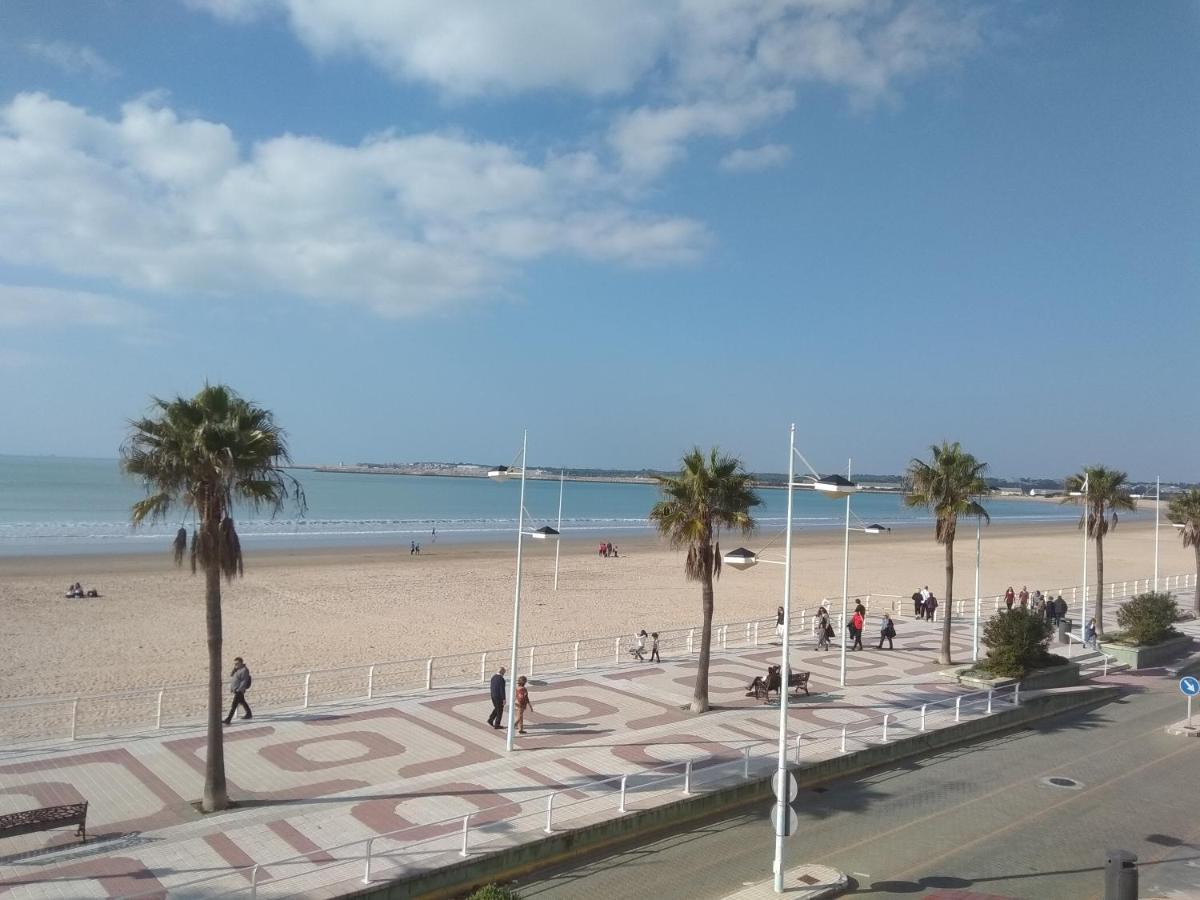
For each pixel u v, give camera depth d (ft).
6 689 89.45
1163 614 124.26
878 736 76.59
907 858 53.78
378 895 45.47
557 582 191.83
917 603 150.51
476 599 163.32
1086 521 140.36
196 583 169.37
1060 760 75.56
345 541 279.28
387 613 144.36
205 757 65.98
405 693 87.10
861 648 119.55
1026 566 266.77
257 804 57.16
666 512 84.17
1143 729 86.63
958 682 98.99
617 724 78.38
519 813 56.34
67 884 45.37
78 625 124.98
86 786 59.41
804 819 60.59
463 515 449.06
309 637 121.80
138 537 260.62
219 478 55.88
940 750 78.38
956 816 61.41
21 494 453.58
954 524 112.47
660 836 56.95
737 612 160.04
